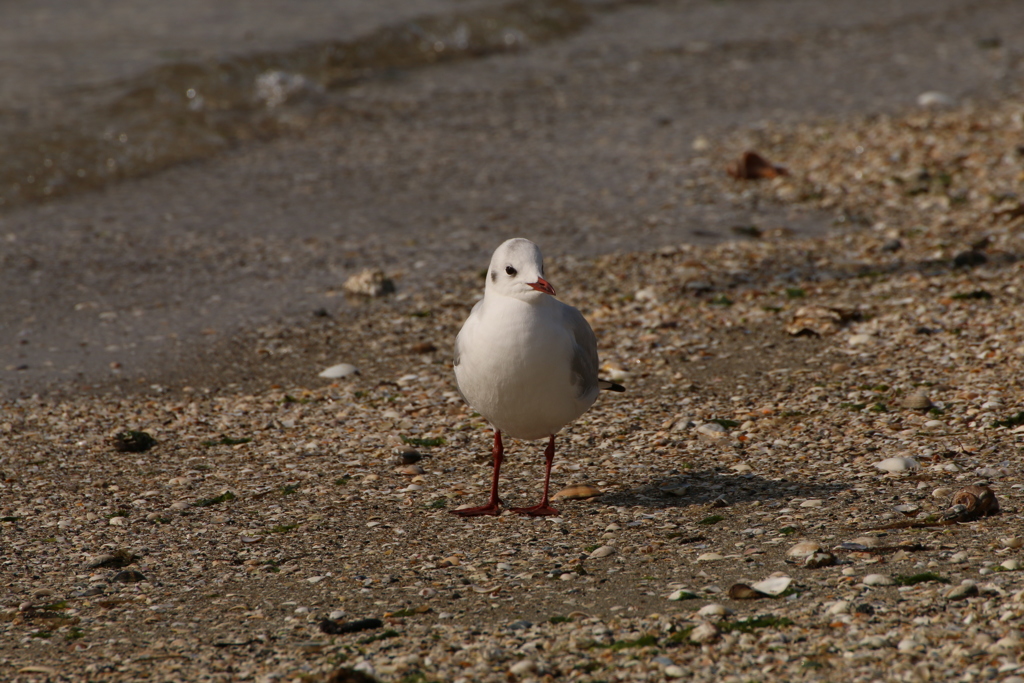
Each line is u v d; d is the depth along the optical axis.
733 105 24.75
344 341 13.82
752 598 6.95
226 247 17.11
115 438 10.83
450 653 6.52
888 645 6.15
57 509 9.40
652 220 17.91
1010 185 17.95
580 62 29.00
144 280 15.80
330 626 6.98
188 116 23.20
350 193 19.72
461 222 18.16
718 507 8.73
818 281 14.90
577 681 6.10
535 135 23.05
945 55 28.78
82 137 21.47
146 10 30.22
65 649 6.90
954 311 13.25
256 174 20.75
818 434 10.27
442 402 11.90
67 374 12.81
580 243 16.94
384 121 24.03
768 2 37.09
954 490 8.57
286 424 11.44
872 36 31.64
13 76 24.25
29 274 15.89
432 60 28.83
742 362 12.48
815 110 23.89
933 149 20.11
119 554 8.39
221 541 8.65
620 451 10.27
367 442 10.88
